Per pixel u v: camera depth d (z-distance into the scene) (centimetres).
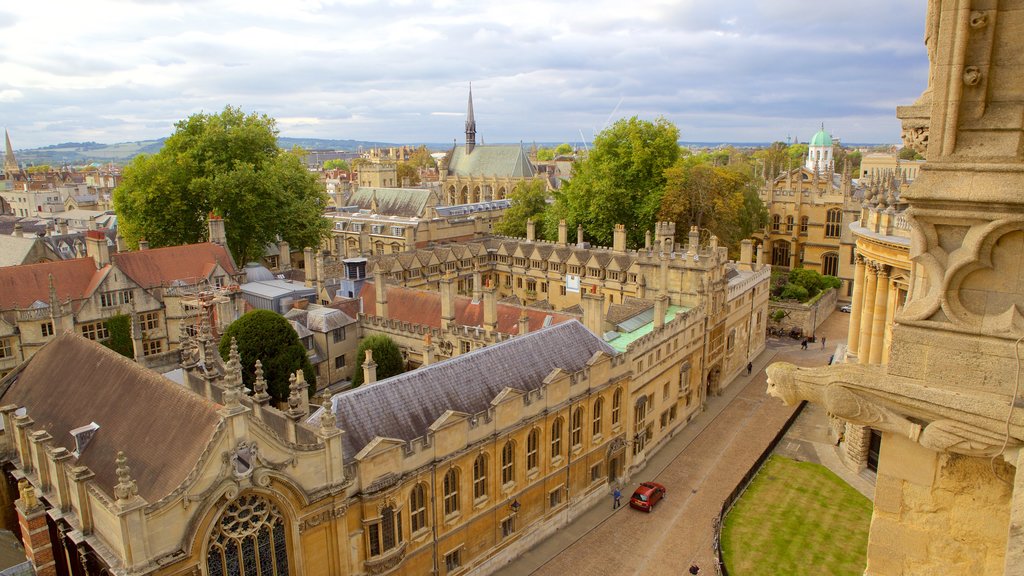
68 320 7656
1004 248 1209
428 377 5341
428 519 4944
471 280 12675
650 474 7331
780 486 6738
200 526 3612
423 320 8738
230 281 9531
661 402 7825
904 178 8538
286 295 9062
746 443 8019
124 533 3366
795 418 8456
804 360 10919
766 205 15075
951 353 1271
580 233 12062
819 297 12725
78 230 17488
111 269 8506
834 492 6606
